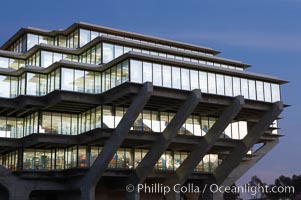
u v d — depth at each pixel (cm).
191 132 5284
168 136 4641
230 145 5316
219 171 5425
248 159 5969
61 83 4534
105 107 4694
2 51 5409
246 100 4994
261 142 6156
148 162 4738
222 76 5000
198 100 4544
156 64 4559
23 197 4653
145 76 4456
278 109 5122
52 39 5919
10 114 5041
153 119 5012
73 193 4959
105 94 4578
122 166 4991
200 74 4844
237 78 5103
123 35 5862
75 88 4603
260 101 5081
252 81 5209
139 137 4638
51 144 4753
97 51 5212
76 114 5041
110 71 4666
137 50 5400
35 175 4747
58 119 4903
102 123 4616
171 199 5131
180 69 4719
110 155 4456
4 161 5272
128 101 4588
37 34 5825
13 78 4919
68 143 4734
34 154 4916
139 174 4788
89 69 4712
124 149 5066
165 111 5109
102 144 4872
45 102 4700
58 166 4969
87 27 5656
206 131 5416
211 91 4875
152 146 4762
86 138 4716
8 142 4772
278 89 5406
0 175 4569
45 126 4797
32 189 4731
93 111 4800
